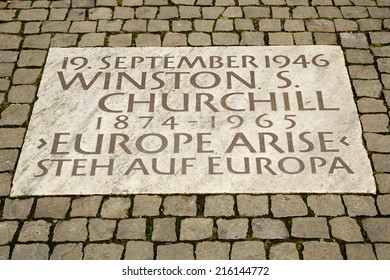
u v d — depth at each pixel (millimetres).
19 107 5133
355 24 5824
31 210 4477
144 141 4863
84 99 5180
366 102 5156
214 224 4402
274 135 4898
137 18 5887
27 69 5438
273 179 4621
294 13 5934
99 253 4266
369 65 5453
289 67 5426
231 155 4762
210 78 5340
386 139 4898
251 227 4387
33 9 5984
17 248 4285
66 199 4535
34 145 4844
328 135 4906
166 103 5145
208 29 5777
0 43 5652
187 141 4855
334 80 5320
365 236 4348
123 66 5449
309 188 4578
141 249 4285
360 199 4535
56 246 4301
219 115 5043
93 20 5875
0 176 4656
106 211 4477
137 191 4566
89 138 4891
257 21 5855
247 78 5336
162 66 5445
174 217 4441
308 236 4344
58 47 5617
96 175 4652
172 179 4621
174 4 6023
